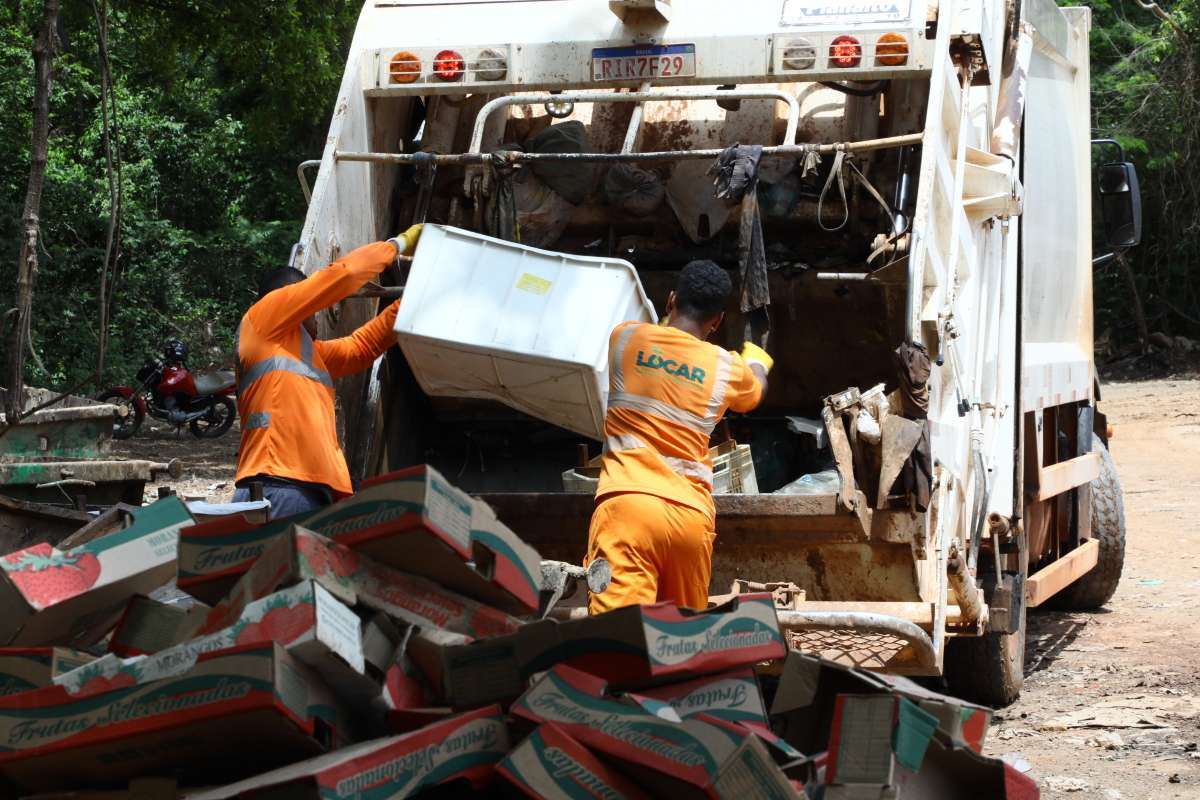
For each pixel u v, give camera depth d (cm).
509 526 487
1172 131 2839
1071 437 791
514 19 570
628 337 443
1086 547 770
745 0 554
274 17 1526
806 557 478
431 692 293
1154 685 621
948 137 533
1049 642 740
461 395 512
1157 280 2984
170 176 2380
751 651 297
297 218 2547
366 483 283
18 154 1864
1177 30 2781
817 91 602
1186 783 463
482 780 268
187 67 2278
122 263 2080
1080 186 793
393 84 571
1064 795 454
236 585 284
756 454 602
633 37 557
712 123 604
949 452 501
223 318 2309
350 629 266
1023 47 630
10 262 1798
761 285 528
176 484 1241
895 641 442
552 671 275
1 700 271
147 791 267
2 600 294
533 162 584
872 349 592
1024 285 648
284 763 265
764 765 247
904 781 264
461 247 488
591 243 613
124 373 1933
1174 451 1667
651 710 264
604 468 433
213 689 254
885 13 538
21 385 540
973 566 540
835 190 574
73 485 571
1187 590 879
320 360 477
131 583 310
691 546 425
